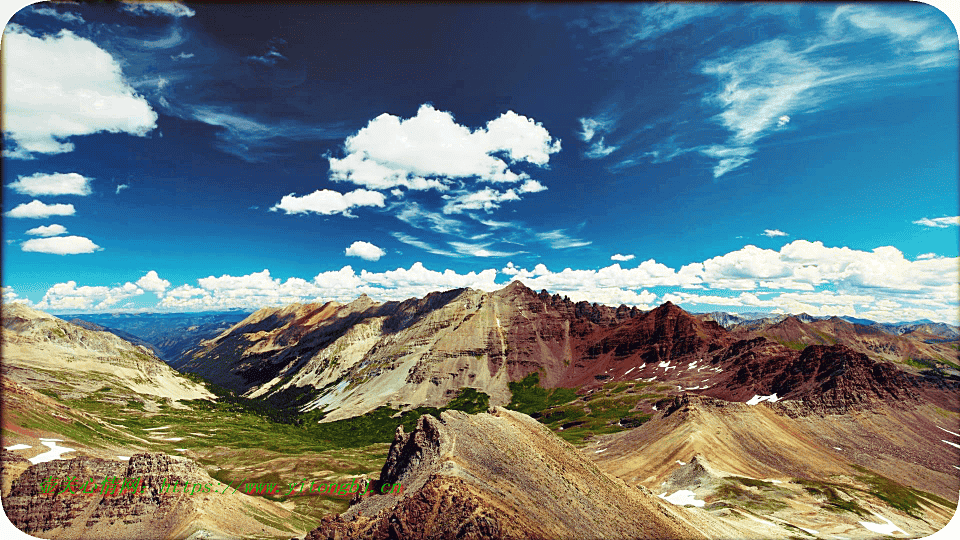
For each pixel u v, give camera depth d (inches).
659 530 2544.3
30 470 3181.6
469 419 2928.2
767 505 4352.9
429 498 2079.2
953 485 5585.6
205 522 2942.9
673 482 5187.0
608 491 2768.2
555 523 2169.0
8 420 4591.5
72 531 2812.5
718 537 2903.5
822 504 4473.4
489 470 2433.6
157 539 2810.0
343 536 2048.5
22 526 2768.2
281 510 3759.8
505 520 1996.8
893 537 3855.8
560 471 2706.7
